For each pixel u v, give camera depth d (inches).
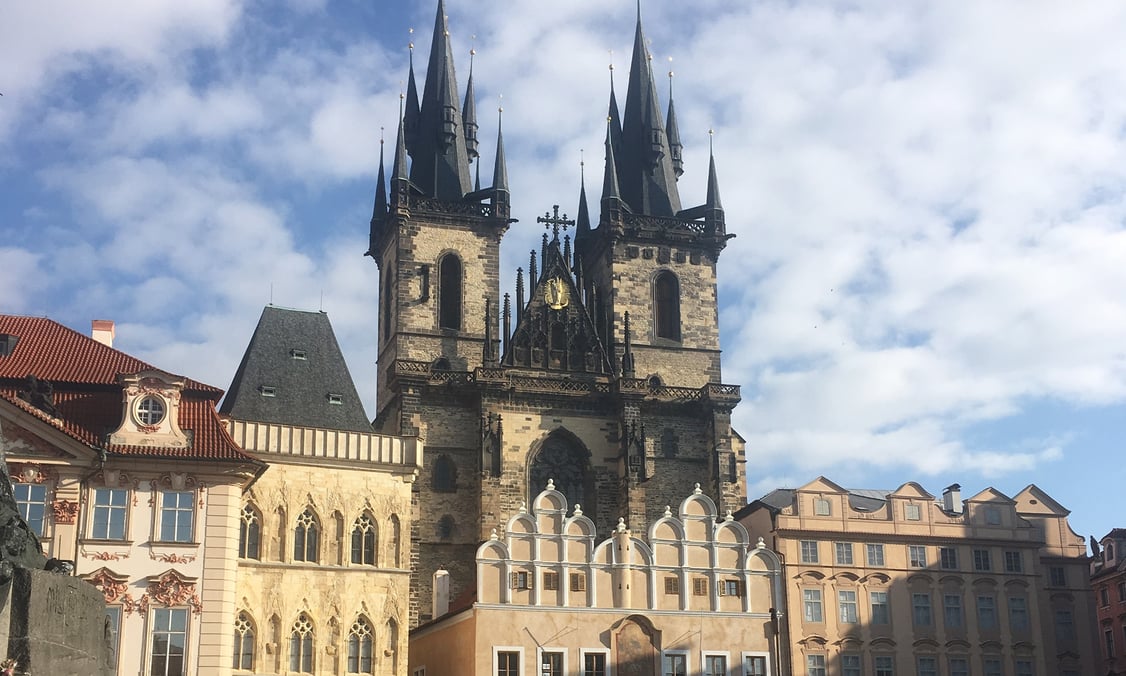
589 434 4950.8
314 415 3567.9
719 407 5032.0
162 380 2893.7
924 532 4207.7
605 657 3535.9
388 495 3373.5
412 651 4013.3
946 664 4099.4
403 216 5162.4
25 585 1462.8
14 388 2842.0
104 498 2783.0
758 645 3688.5
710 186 5526.6
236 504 2869.1
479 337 5118.1
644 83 5802.2
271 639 3137.3
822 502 4185.5
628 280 5319.9
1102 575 4859.7
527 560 3567.9
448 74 5565.9
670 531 3732.8
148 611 2743.6
